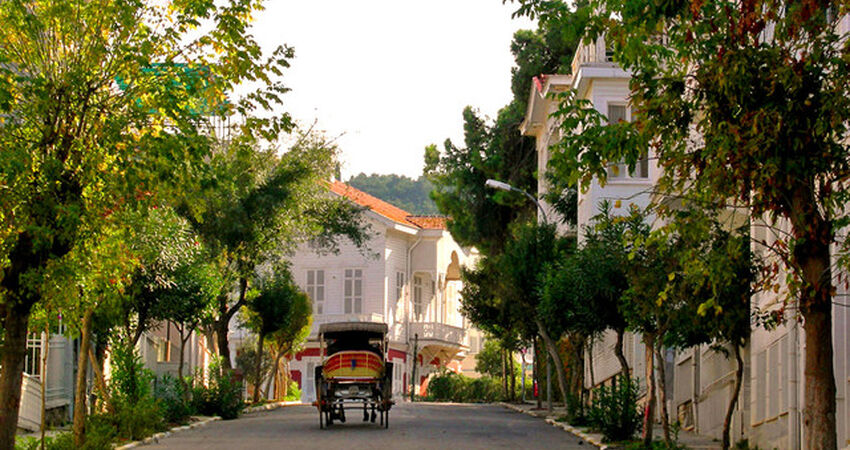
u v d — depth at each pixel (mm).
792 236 12469
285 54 15773
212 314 33906
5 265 15195
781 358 20562
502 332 50625
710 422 27594
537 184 56406
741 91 11977
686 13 12766
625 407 24875
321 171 40812
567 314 26766
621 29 13062
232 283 40531
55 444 20281
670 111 12938
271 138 15977
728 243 12734
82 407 21625
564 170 13180
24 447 19047
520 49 57250
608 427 24641
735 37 12445
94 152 14727
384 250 73312
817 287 11719
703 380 28703
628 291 20781
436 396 72625
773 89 11820
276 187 38625
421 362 78688
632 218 13766
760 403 22656
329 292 74062
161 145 14477
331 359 30391
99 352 30109
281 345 54781
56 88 14781
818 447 11555
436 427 30688
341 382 30125
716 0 12617
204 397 36406
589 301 24469
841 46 14484
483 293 48969
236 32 15375
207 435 27406
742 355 24875
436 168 59062
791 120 11719
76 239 15133
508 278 37156
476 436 27047
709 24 12625
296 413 41438
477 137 58344
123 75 15203
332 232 45281
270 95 15852
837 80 12078
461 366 97562
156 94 15125
